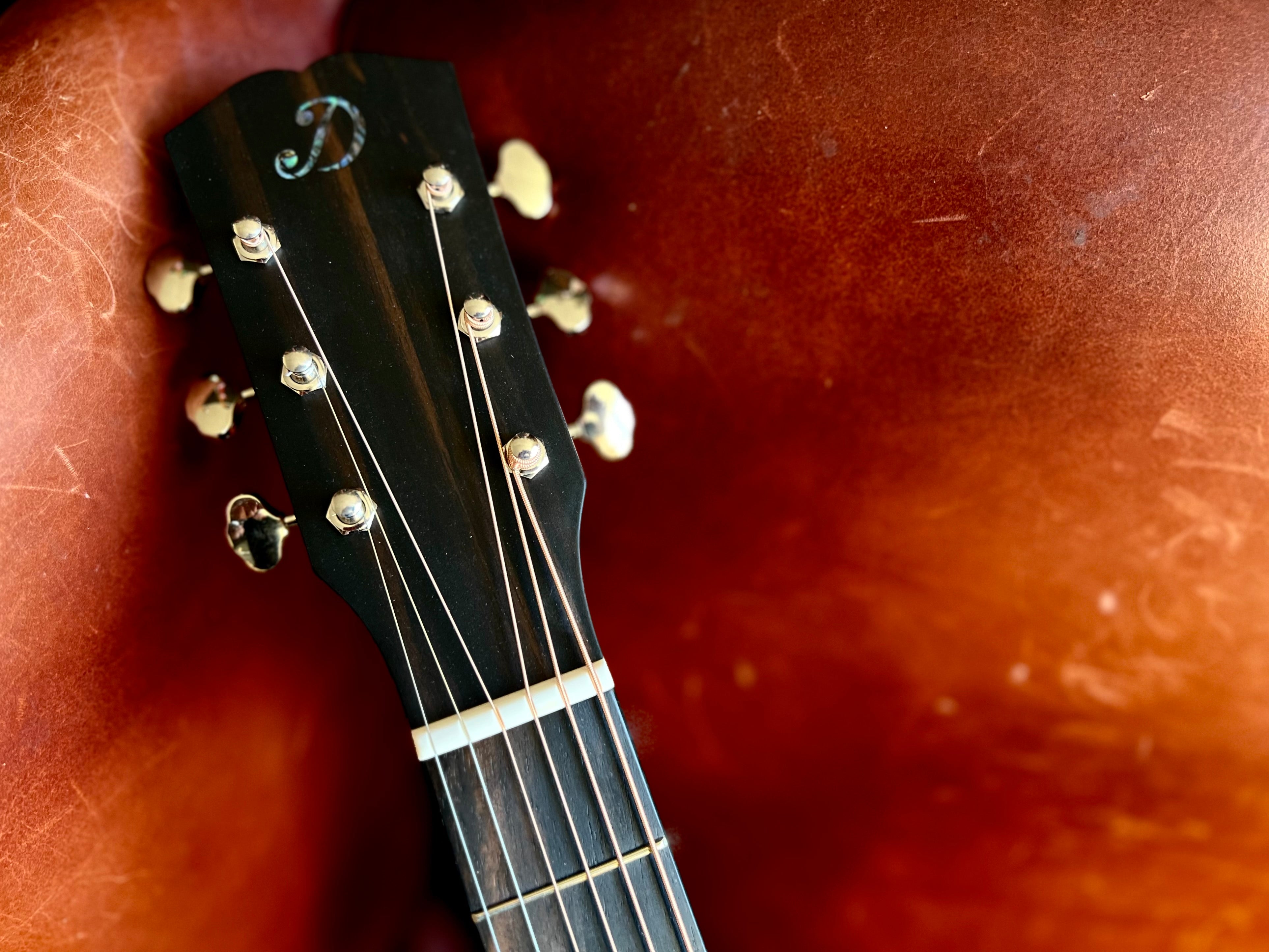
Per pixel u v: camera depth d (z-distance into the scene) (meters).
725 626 0.44
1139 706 0.41
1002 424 0.37
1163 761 0.41
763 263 0.37
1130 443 0.37
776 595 0.43
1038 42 0.32
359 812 0.42
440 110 0.34
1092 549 0.39
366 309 0.32
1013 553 0.40
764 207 0.36
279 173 0.33
